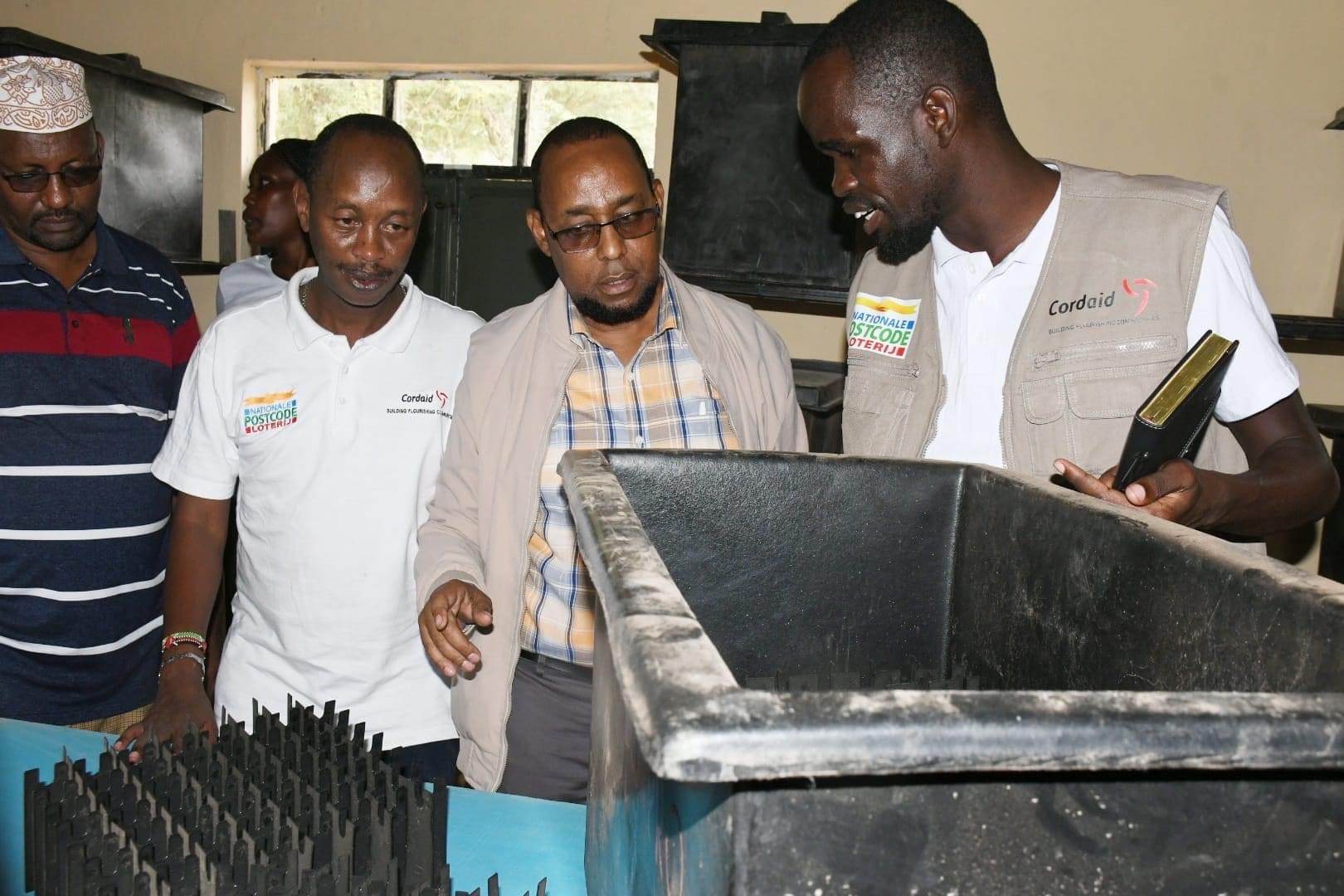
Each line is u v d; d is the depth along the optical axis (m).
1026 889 0.45
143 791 0.86
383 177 1.38
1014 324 1.31
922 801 0.44
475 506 1.43
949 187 1.26
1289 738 0.41
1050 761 0.40
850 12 1.27
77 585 1.62
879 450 1.40
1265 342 1.20
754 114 2.41
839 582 0.96
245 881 0.75
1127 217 1.25
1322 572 2.62
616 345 1.44
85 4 3.37
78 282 1.66
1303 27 2.61
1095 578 0.79
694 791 0.49
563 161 1.34
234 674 1.48
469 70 3.23
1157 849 0.45
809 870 0.44
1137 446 0.93
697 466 0.92
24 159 1.53
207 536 1.49
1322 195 2.65
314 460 1.44
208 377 1.46
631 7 3.03
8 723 1.19
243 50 3.30
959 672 0.93
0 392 1.58
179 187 3.20
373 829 0.82
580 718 1.42
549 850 0.97
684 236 2.49
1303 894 0.46
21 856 0.92
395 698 1.47
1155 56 2.68
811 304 2.96
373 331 1.49
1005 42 2.75
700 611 0.94
